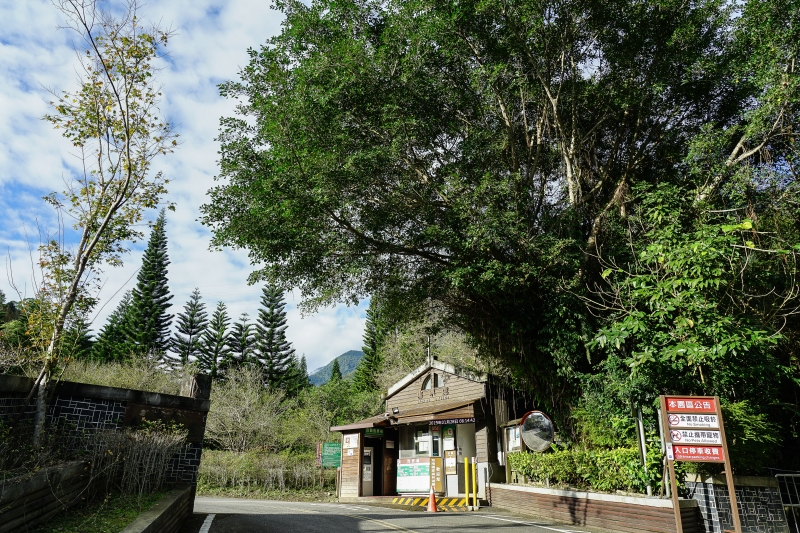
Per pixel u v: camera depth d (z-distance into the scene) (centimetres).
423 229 1383
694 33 1302
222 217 1365
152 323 4447
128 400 924
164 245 4762
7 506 461
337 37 1431
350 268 1346
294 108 1273
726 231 916
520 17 1276
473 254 1323
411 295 1558
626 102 1362
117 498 751
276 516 1052
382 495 1920
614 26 1365
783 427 1131
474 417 1614
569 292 1271
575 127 1441
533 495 1256
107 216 857
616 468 1077
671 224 1038
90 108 898
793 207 1146
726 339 879
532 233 1416
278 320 5134
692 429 771
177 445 931
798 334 1215
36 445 675
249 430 3155
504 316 1402
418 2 1316
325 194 1231
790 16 1104
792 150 1164
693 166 1195
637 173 1505
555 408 1399
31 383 748
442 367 1847
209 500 1748
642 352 1009
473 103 1477
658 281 1009
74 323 828
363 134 1433
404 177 1395
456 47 1414
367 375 4756
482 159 1415
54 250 812
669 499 891
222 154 1334
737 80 1262
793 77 1065
